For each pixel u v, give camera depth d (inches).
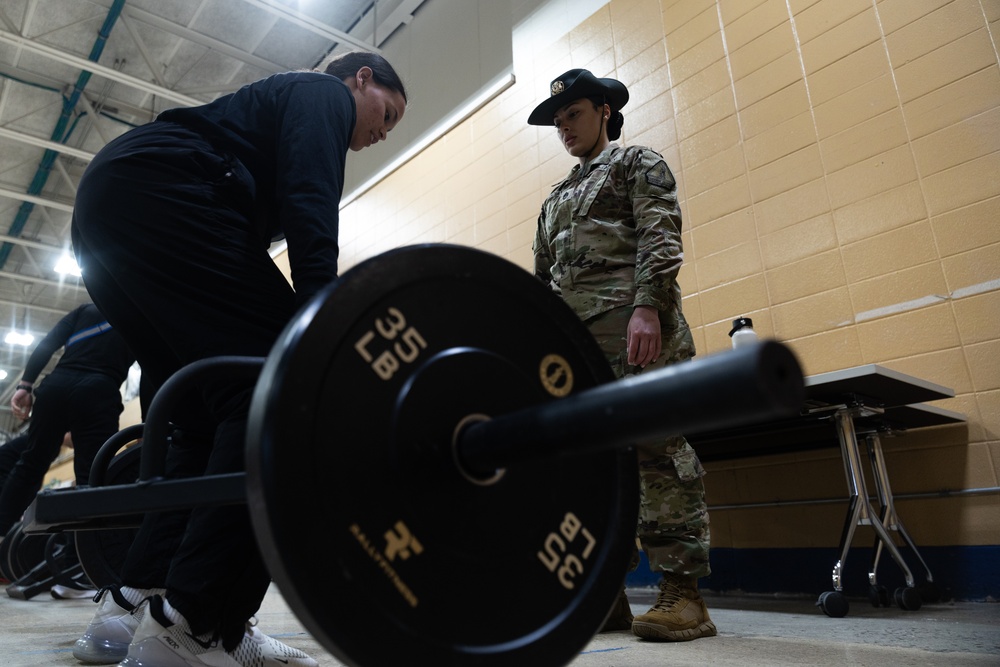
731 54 122.5
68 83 243.9
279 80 45.2
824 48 110.4
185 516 54.3
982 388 87.6
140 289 39.3
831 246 103.8
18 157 279.9
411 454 20.6
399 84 53.4
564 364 25.2
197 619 35.4
